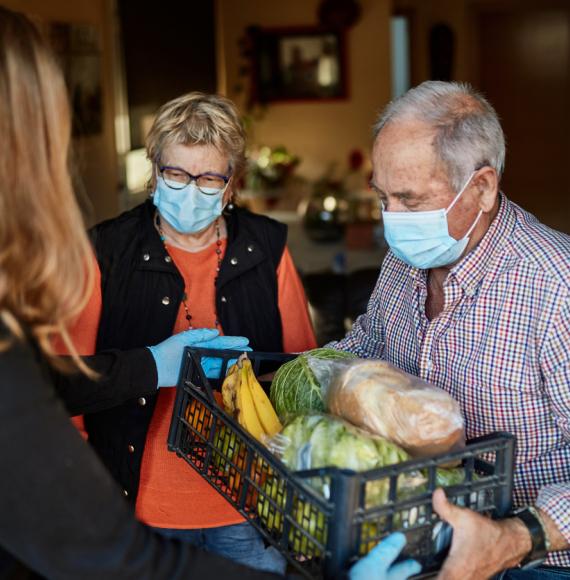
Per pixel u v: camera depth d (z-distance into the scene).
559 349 1.43
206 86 7.01
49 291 0.99
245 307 2.03
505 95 9.95
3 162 0.94
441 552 1.22
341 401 1.30
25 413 0.92
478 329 1.51
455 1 9.45
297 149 8.47
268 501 1.24
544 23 9.66
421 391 1.27
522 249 1.49
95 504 0.97
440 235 1.48
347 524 1.08
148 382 1.61
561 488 1.37
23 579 1.08
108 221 1.99
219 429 1.40
